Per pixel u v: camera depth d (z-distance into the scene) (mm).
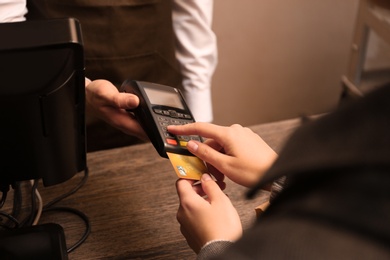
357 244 304
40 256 702
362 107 336
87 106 914
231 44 2086
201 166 765
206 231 615
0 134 597
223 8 1996
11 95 554
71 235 807
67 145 660
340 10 2102
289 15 2070
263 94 2246
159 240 801
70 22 541
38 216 812
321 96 2303
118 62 1296
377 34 1735
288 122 1070
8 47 510
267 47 2129
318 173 333
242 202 862
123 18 1251
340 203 320
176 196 885
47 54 530
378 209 309
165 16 1306
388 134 316
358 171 323
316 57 2201
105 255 774
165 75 1373
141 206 863
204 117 1426
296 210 336
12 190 887
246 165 723
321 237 311
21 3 1000
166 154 755
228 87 2191
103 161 961
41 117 591
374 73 1841
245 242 335
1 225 770
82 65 571
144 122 803
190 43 1368
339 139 330
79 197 880
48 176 679
